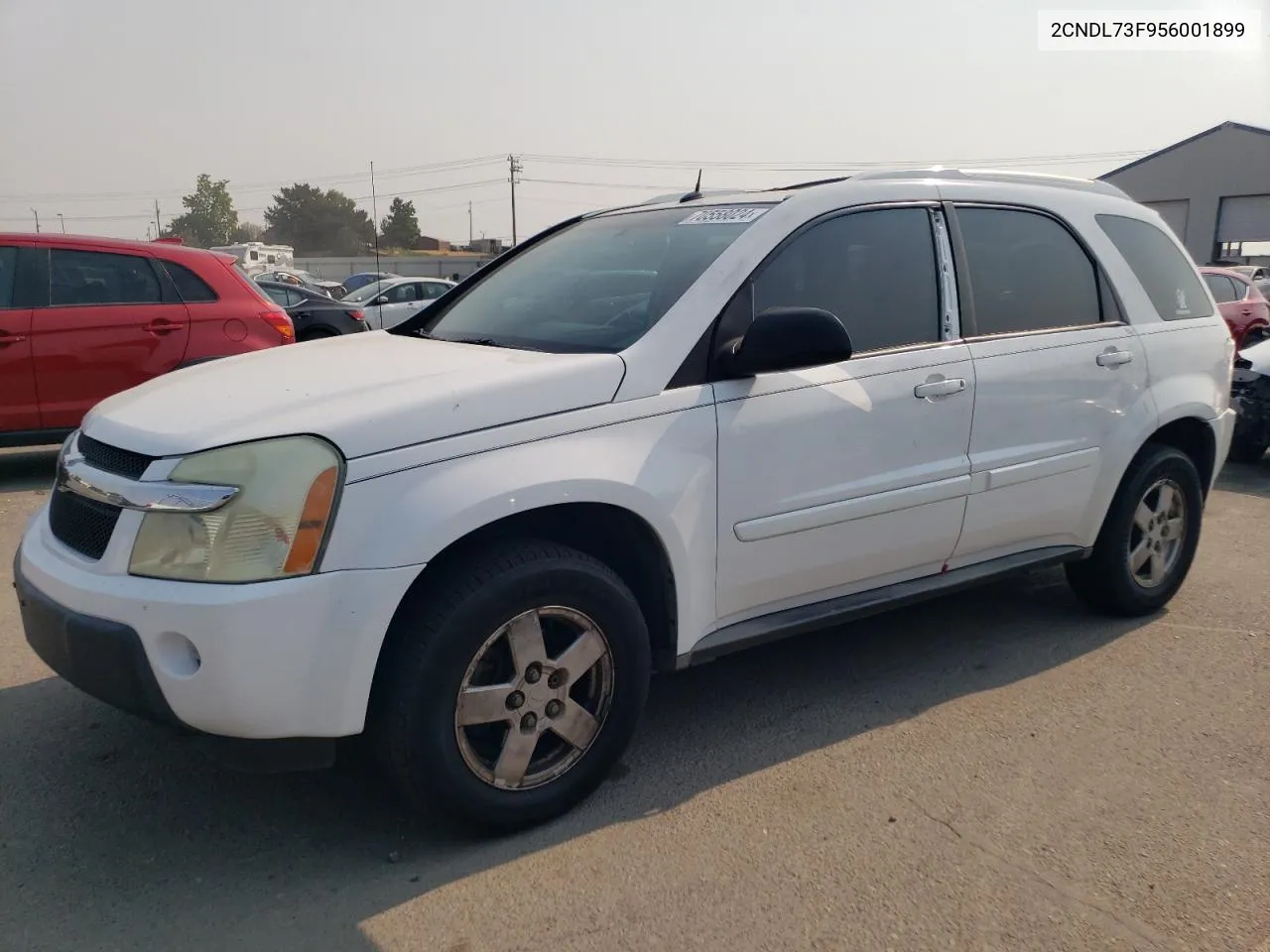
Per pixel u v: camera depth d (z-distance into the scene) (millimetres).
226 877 2779
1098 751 3521
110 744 3490
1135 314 4512
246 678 2506
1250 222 37000
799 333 3107
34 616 2822
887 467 3619
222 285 7730
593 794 3211
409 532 2629
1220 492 7652
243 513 2551
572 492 2875
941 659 4320
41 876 2773
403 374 3008
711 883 2762
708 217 3746
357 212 107938
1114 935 2572
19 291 6988
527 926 2582
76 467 2895
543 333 3492
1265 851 2936
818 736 3623
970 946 2525
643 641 3127
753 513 3309
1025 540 4230
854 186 3717
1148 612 4824
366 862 2855
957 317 3881
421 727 2721
